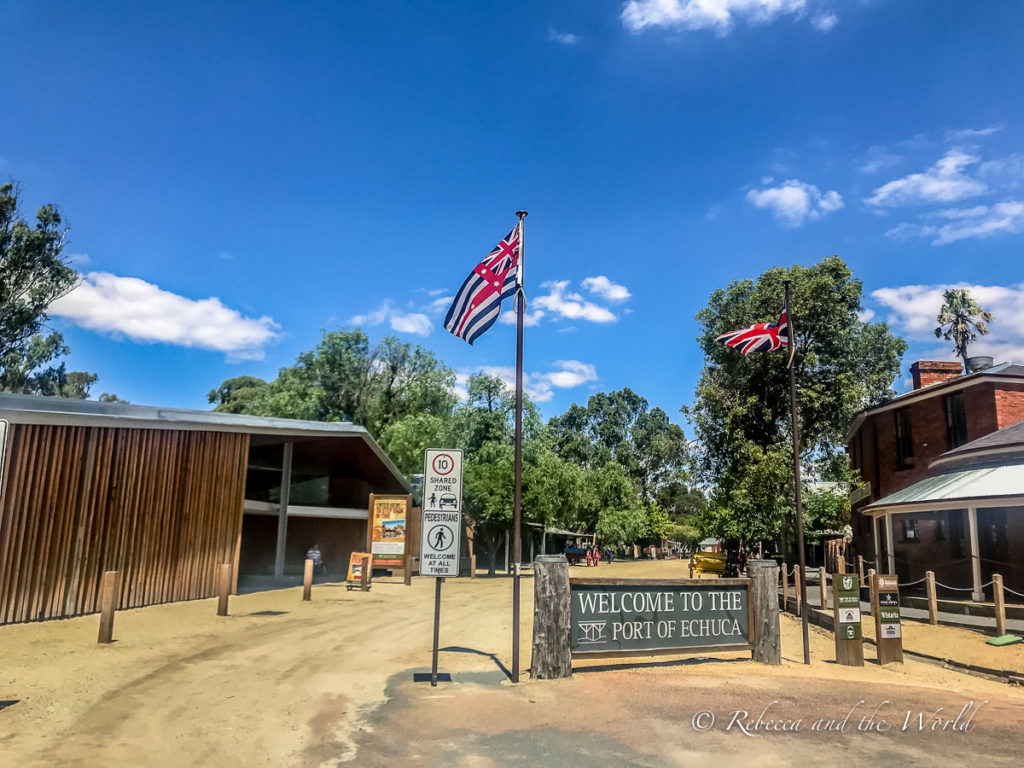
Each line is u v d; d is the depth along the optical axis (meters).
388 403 49.78
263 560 30.11
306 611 15.81
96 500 14.28
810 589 25.45
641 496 86.94
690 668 9.88
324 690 8.14
